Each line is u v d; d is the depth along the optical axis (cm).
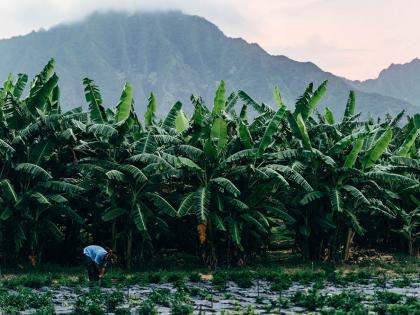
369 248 2834
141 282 1720
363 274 1931
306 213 2300
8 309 1235
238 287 1673
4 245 2062
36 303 1316
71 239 2288
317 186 2256
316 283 1666
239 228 2128
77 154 2172
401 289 1647
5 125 1997
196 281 1805
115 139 2041
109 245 2266
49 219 2066
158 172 2103
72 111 2245
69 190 1958
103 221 2219
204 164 2106
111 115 2594
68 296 1465
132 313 1231
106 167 2025
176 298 1380
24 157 2005
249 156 2111
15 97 2041
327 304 1323
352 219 2247
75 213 2023
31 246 2047
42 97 2041
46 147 1981
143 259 2252
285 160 2289
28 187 2000
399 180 2189
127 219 2130
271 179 2186
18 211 1961
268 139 2062
